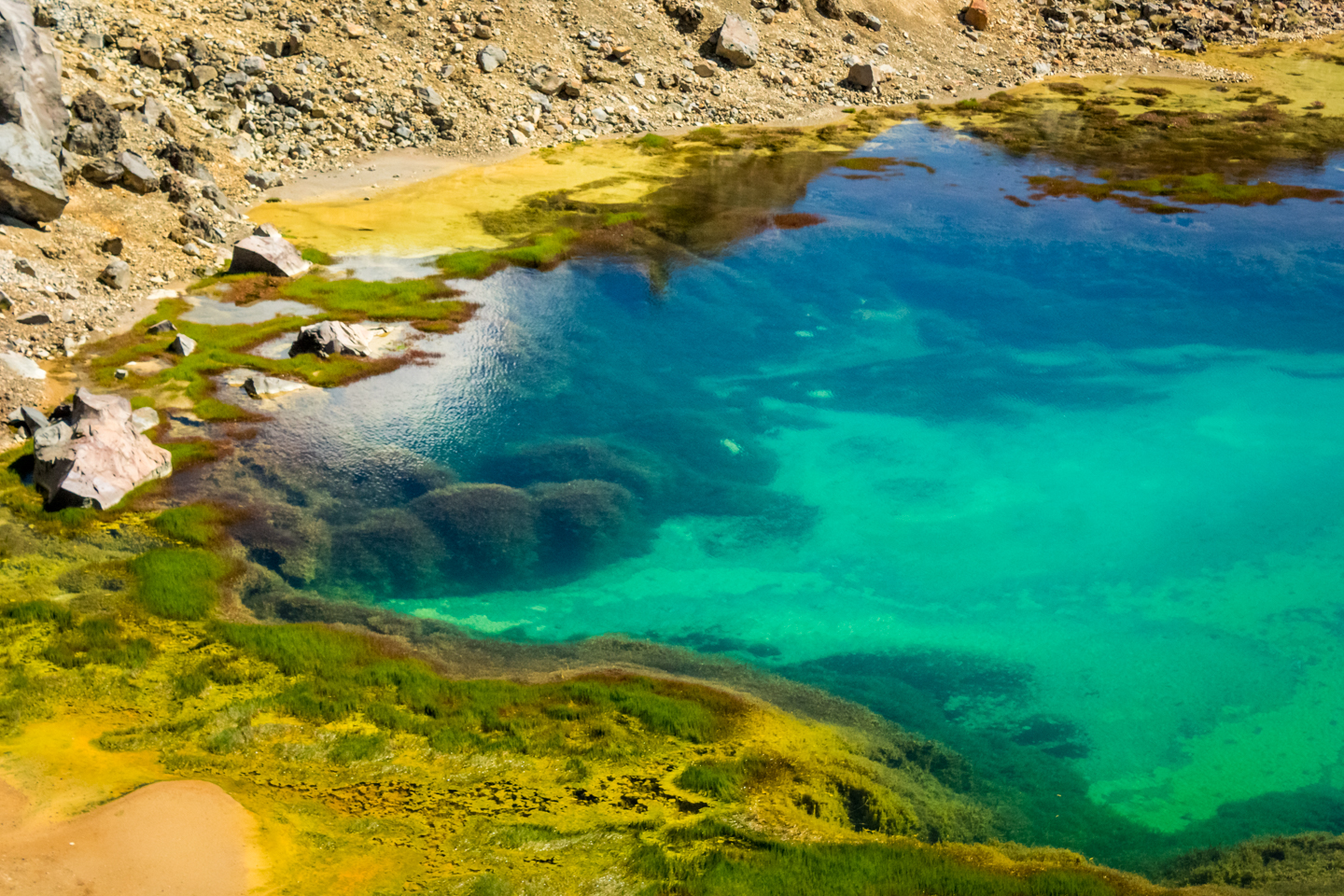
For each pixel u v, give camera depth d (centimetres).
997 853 1266
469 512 1956
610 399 2422
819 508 2080
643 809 1256
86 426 1903
